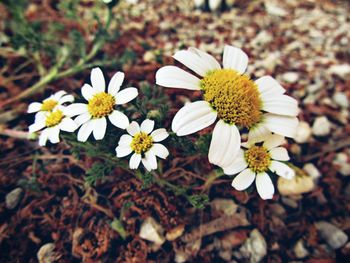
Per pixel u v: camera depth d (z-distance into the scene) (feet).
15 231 0.31
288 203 0.35
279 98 0.24
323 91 0.43
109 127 0.25
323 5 0.57
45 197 0.33
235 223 0.33
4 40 0.43
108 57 0.44
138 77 0.41
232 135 0.23
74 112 0.25
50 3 0.50
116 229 0.31
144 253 0.31
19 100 0.39
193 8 0.54
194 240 0.32
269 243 0.33
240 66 0.26
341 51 0.48
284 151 0.26
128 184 0.33
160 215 0.32
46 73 0.42
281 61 0.46
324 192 0.36
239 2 0.56
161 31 0.49
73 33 0.40
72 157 0.35
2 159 0.35
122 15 0.51
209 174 0.34
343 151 0.39
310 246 0.33
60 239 0.31
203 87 0.23
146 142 0.25
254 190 0.35
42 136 0.25
